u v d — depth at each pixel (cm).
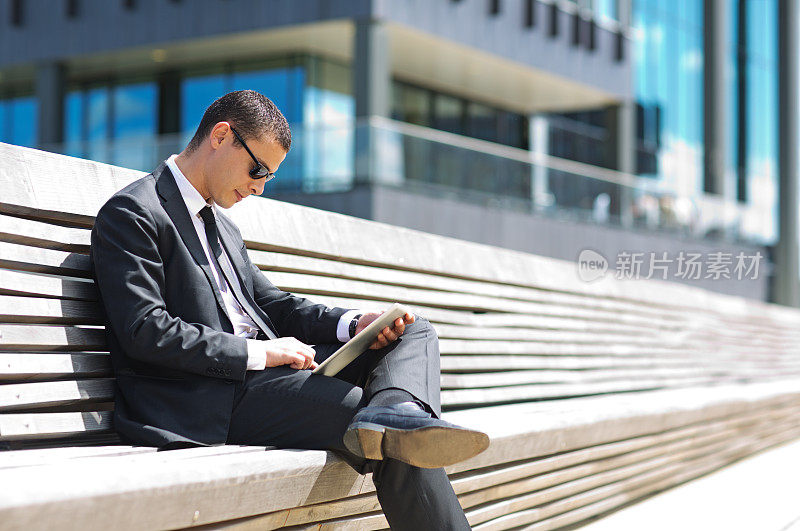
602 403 471
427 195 1590
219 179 264
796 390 729
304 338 294
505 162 1762
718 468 587
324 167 1511
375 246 408
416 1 1709
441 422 218
